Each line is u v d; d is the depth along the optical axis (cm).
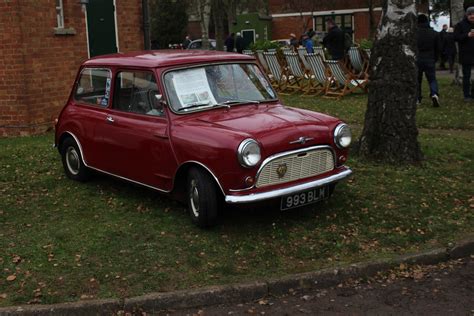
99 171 730
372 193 699
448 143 952
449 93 1543
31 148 1009
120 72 688
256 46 2206
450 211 648
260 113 625
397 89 798
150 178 645
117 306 468
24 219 658
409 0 780
